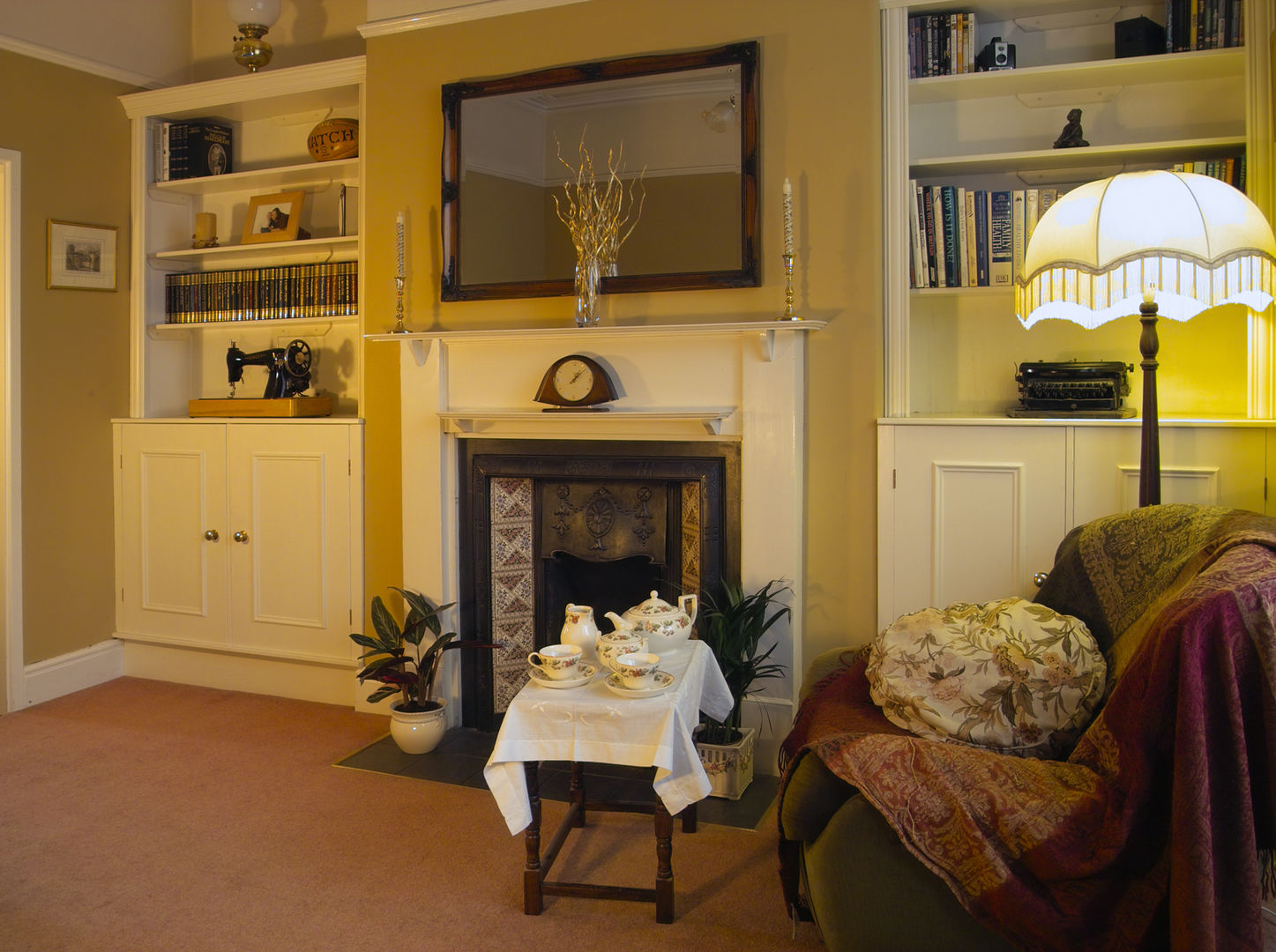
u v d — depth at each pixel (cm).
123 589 411
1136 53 285
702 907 226
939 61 301
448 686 346
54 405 388
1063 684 179
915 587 289
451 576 346
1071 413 282
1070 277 229
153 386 418
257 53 385
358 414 404
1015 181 319
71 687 394
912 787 158
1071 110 299
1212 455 255
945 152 322
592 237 311
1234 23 275
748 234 301
